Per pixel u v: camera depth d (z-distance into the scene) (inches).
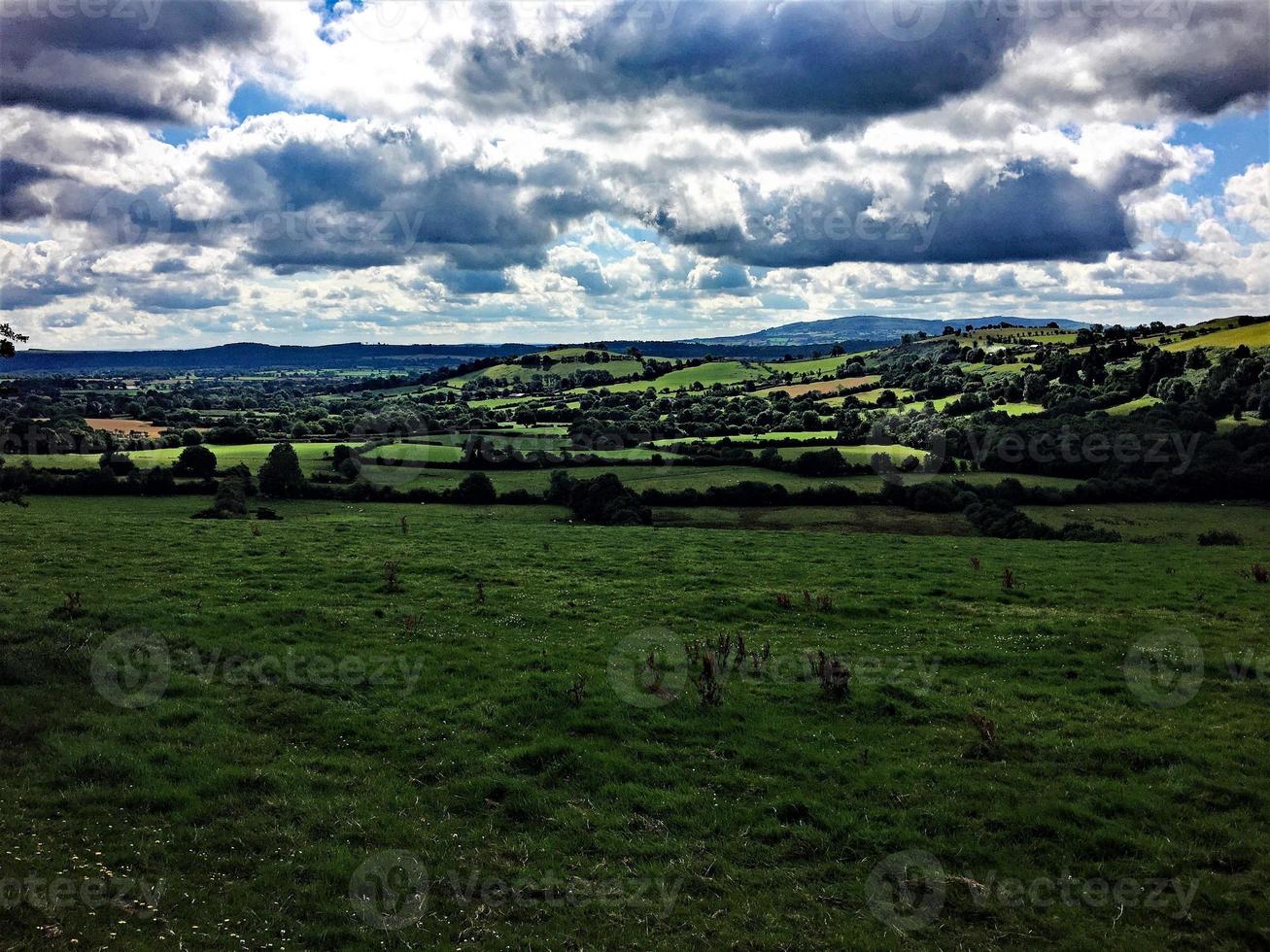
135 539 1277.1
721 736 631.2
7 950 354.0
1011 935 421.1
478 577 1110.4
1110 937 419.2
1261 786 557.0
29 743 556.7
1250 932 419.8
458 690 700.0
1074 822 518.0
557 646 823.1
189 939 380.5
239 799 510.0
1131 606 1038.4
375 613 909.8
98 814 481.4
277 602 919.0
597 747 604.4
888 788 555.8
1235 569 1306.6
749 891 450.3
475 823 508.1
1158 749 609.3
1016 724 658.8
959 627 929.5
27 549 1149.1
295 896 422.6
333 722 629.9
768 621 951.6
